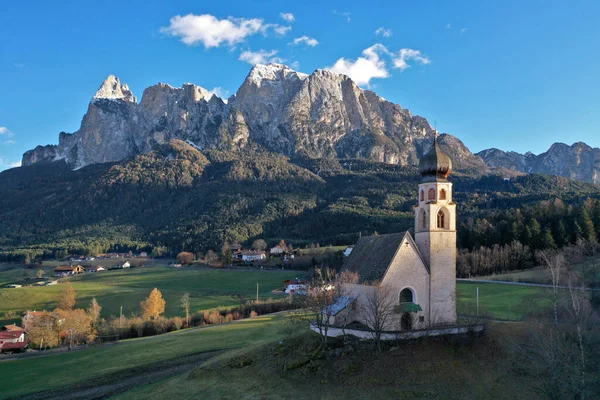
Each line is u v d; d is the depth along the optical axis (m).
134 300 176.75
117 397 68.19
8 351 121.75
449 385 57.00
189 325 140.00
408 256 73.88
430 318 74.75
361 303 74.75
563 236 159.50
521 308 102.06
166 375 77.12
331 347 67.38
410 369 59.81
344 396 56.38
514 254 159.75
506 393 55.41
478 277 154.62
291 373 63.25
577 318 63.75
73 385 78.81
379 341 64.56
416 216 78.81
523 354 60.88
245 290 188.00
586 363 57.41
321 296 71.50
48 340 124.19
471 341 66.00
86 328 129.00
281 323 113.31
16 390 78.75
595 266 123.06
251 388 62.00
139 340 117.50
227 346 94.44
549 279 130.00
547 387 52.19
